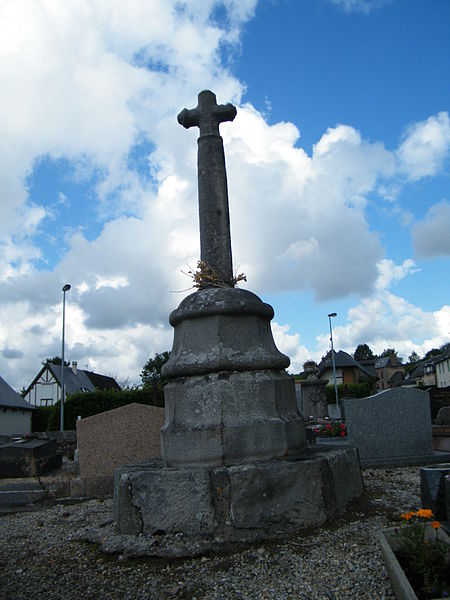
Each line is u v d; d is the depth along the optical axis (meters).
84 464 8.10
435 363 64.31
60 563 4.45
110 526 5.04
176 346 5.70
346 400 9.30
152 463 5.57
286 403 5.42
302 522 4.52
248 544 4.31
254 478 4.52
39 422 39.41
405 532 3.35
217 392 5.07
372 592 3.17
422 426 9.30
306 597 3.25
